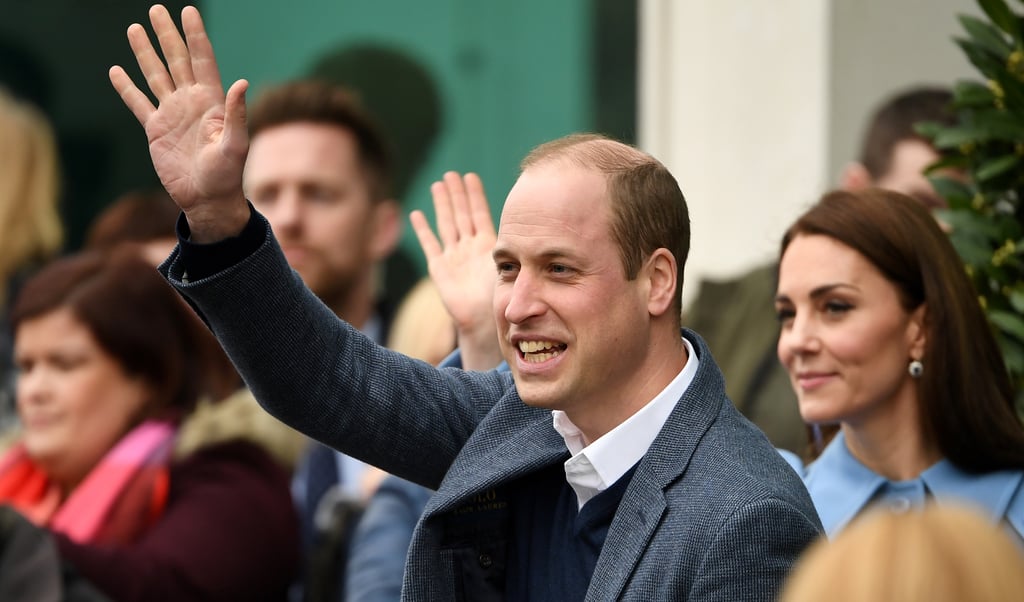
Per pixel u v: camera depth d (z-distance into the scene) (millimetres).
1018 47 14586
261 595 16219
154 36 27391
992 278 14203
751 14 24266
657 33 25062
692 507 9781
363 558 15555
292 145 19875
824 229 13086
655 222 10164
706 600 9523
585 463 10211
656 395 10297
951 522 6688
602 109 25531
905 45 23609
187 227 10297
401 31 26312
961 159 14898
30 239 23984
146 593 15492
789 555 9594
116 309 17094
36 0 27703
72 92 27641
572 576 10305
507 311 10031
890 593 6516
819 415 13039
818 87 23703
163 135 10234
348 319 20297
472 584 10609
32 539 14977
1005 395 12992
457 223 13406
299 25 26500
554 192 10031
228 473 16516
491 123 26094
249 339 10234
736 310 17922
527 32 25938
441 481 11062
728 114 24422
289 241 19750
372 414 10609
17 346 17328
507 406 10898
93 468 17078
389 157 20781
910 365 13023
